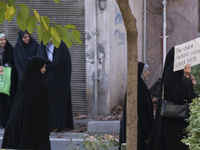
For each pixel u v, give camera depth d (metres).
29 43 19.33
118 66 22.70
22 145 13.00
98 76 21.25
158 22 23.98
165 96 12.42
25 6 8.83
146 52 24.14
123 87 23.62
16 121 13.26
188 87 12.20
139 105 13.36
